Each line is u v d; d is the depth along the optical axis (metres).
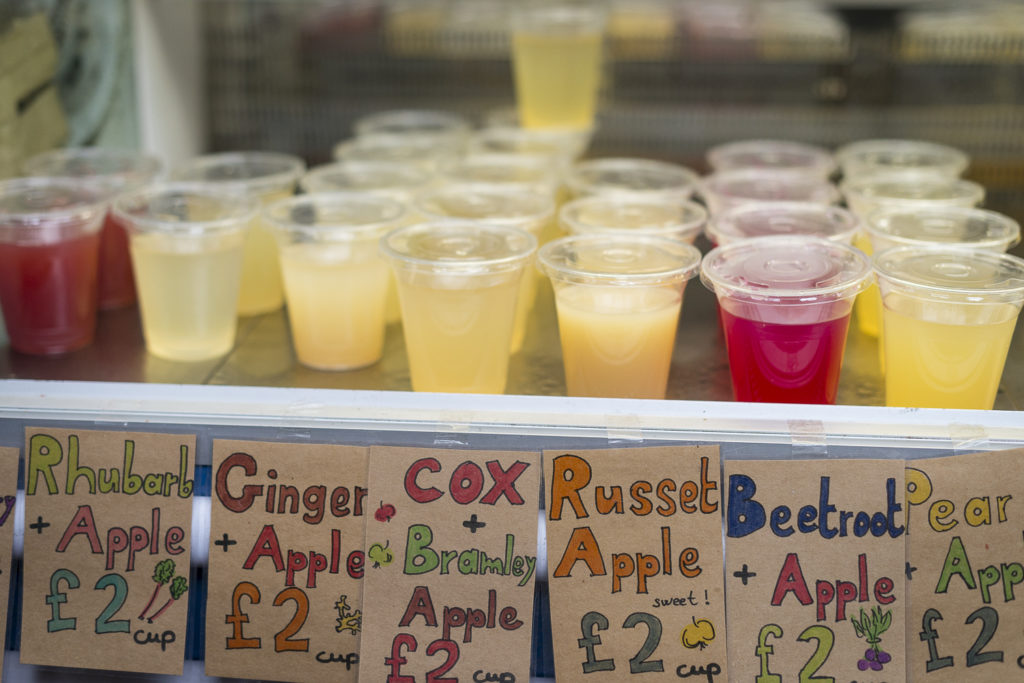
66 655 0.93
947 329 0.97
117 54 1.64
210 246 1.16
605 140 2.21
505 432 0.90
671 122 2.20
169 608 0.92
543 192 1.45
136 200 1.24
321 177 1.47
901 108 2.12
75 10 1.51
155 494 0.92
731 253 1.09
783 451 0.89
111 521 0.92
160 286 1.17
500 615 0.90
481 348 1.06
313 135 2.17
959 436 0.89
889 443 0.89
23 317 1.20
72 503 0.92
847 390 1.13
